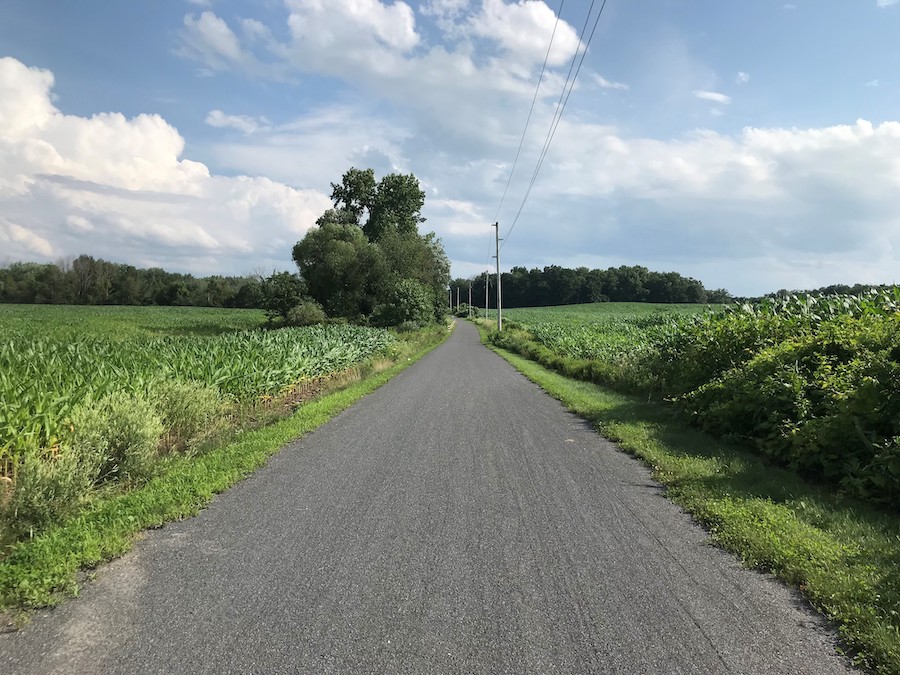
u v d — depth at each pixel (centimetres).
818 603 355
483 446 841
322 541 472
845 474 601
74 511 529
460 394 1445
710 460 705
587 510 548
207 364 1127
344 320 5278
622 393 1423
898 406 573
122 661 300
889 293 916
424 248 6488
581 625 333
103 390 829
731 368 940
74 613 353
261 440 848
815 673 285
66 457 579
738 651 305
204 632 329
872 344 674
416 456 777
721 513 509
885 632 306
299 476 680
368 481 654
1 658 304
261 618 344
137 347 1296
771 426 718
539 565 420
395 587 386
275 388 1263
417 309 5097
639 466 721
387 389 1562
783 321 970
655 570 411
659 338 1450
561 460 754
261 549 456
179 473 664
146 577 405
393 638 320
